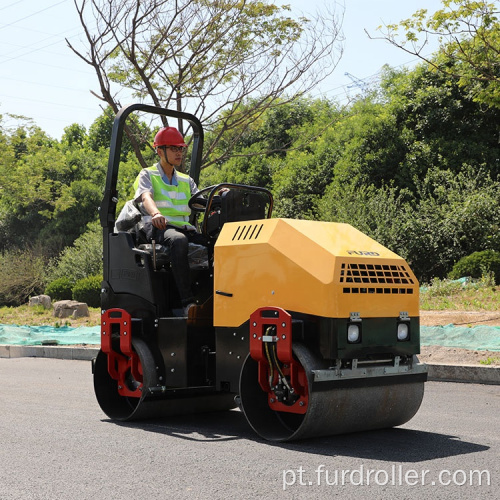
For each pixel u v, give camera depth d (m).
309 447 6.22
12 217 54.12
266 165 45.31
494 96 18.75
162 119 20.45
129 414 7.89
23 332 18.28
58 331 18.69
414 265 28.45
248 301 6.64
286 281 6.35
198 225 9.58
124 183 41.72
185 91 20.61
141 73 19.38
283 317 6.20
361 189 30.56
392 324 6.46
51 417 7.85
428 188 30.78
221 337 6.87
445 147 32.22
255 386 6.70
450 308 17.80
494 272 22.84
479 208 27.48
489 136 32.66
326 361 6.17
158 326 7.52
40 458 5.86
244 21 20.22
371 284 6.30
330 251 6.23
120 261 7.91
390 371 6.48
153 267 7.63
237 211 7.53
